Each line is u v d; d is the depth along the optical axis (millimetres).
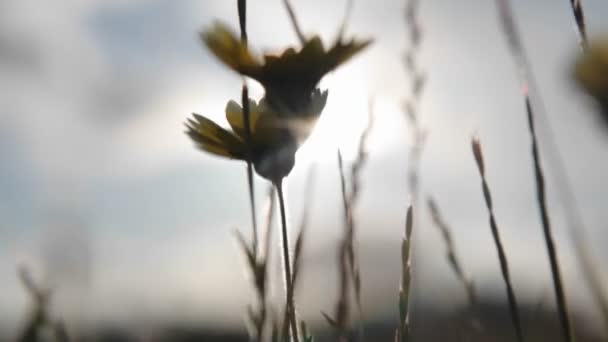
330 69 298
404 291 291
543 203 272
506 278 282
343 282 311
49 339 297
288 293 286
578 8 258
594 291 278
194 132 305
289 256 298
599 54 242
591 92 245
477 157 283
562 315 271
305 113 298
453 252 339
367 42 300
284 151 298
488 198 284
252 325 272
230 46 293
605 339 277
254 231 285
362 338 310
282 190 297
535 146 275
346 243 313
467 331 354
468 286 345
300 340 289
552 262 272
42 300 296
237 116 305
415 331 371
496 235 283
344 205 312
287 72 297
